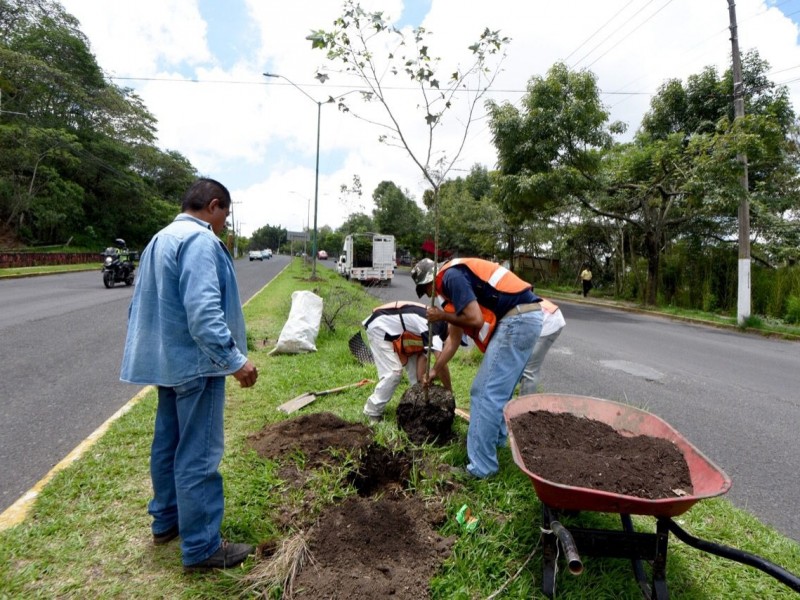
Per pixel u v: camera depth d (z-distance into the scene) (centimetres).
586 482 220
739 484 353
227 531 252
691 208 1571
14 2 3359
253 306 1177
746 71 1485
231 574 217
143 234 4606
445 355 354
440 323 414
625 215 1828
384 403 409
